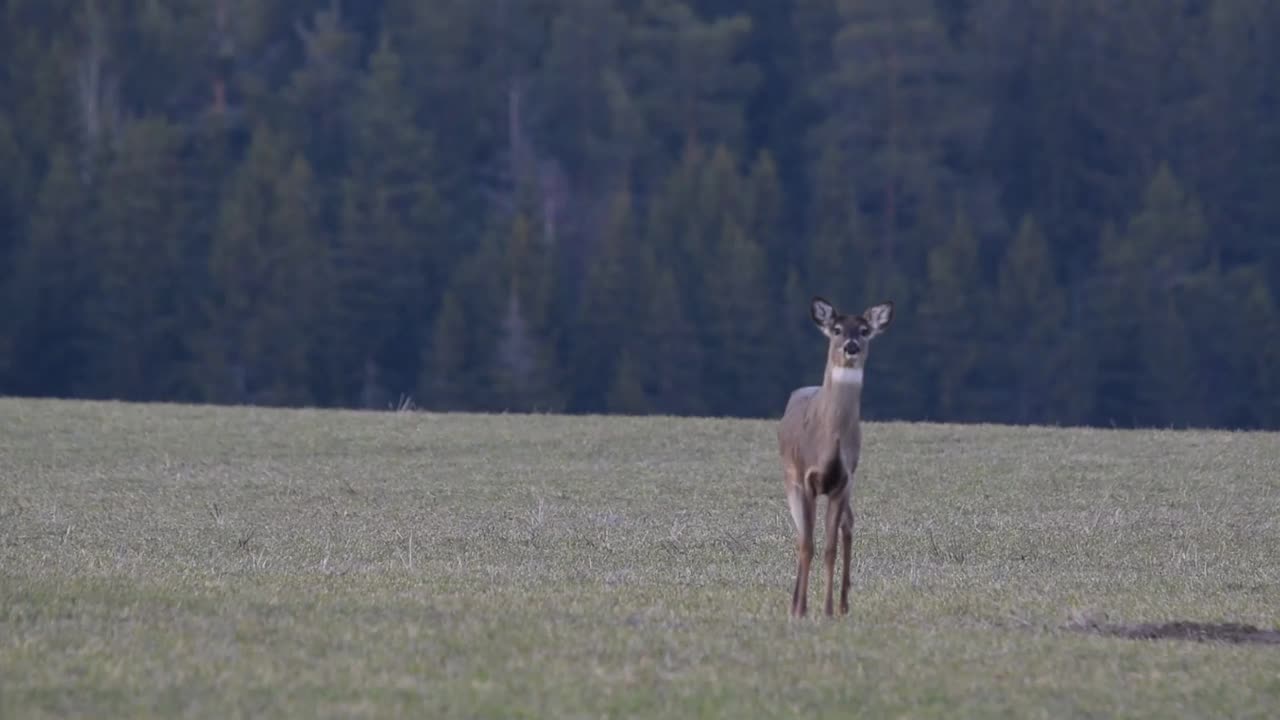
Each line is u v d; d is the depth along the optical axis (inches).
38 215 5826.8
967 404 5684.1
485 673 1020.5
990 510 2052.2
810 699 997.2
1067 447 2502.5
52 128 6264.8
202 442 2524.6
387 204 6156.5
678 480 2267.5
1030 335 5782.5
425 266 6122.1
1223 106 6574.8
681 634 1135.6
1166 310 5738.2
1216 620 1300.4
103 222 5807.1
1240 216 6545.3
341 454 2466.8
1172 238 5940.0
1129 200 6609.3
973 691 1024.2
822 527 1918.1
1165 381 5693.9
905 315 5698.8
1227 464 2362.2
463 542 1792.6
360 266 5979.3
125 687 969.5
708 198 6087.6
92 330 5787.4
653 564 1644.9
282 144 6294.3
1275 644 1217.4
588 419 2800.2
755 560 1683.1
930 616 1269.7
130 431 2591.0
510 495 2148.1
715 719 952.9
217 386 5629.9
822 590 1439.5
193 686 976.3
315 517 1973.4
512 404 5541.3
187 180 6309.1
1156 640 1195.3
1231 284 5954.7
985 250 6525.6
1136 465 2354.8
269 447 2504.9
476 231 6481.3
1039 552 1777.8
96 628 1110.4
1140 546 1818.4
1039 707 999.0
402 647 1075.3
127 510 1995.6
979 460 2393.0
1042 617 1279.5
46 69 6304.1
